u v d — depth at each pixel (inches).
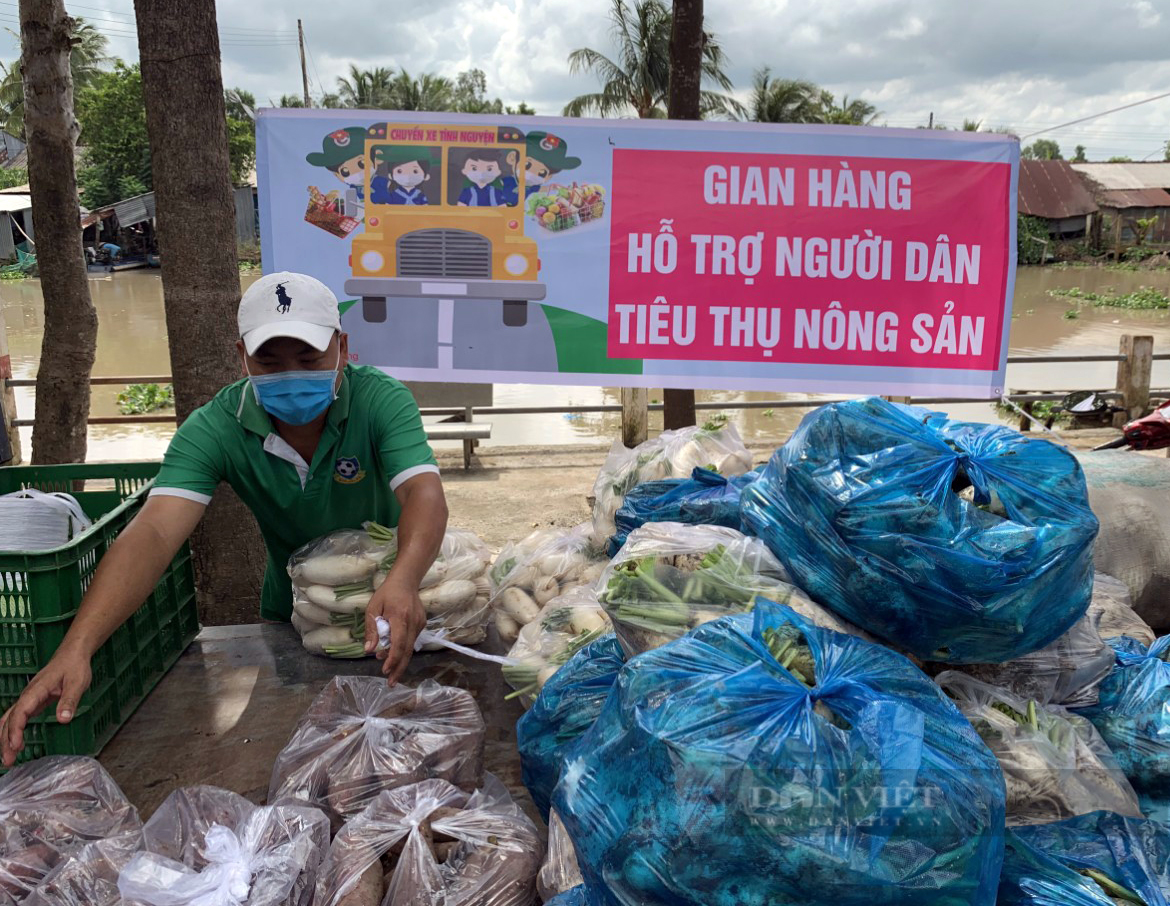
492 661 94.1
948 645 66.7
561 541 105.7
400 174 175.0
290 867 59.1
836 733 50.7
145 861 58.7
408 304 179.3
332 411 89.6
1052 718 68.5
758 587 69.9
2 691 78.2
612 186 177.2
